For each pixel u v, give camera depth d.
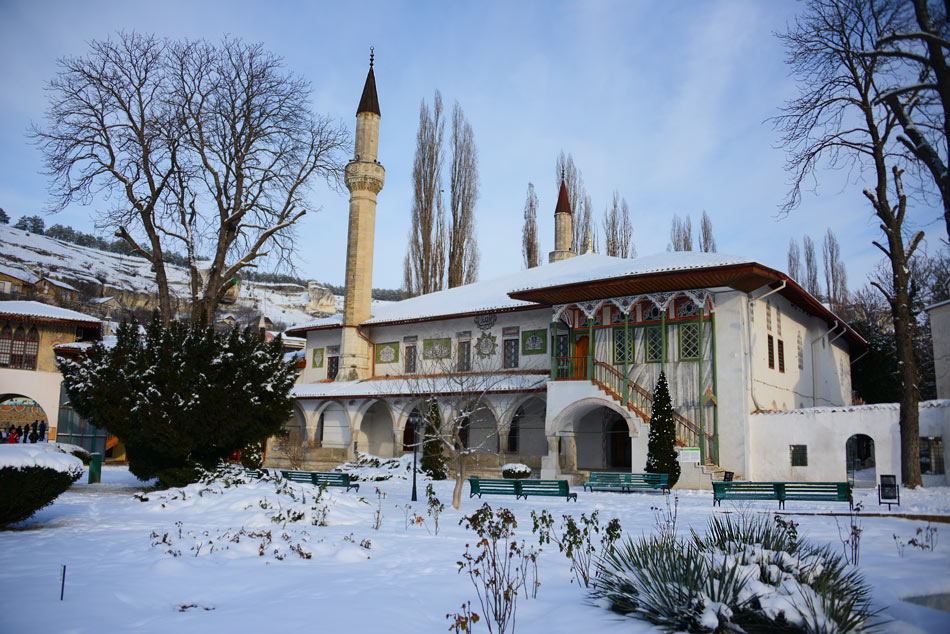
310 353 46.41
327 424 43.38
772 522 13.38
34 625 7.08
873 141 22.75
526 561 10.26
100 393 22.00
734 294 28.77
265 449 39.06
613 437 33.78
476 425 38.25
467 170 52.38
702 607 7.09
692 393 28.98
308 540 12.84
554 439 31.02
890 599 7.80
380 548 12.56
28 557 11.17
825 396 36.62
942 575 8.86
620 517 17.39
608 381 31.02
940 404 24.09
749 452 27.36
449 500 22.83
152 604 8.27
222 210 31.53
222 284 32.09
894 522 15.46
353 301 42.84
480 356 37.97
